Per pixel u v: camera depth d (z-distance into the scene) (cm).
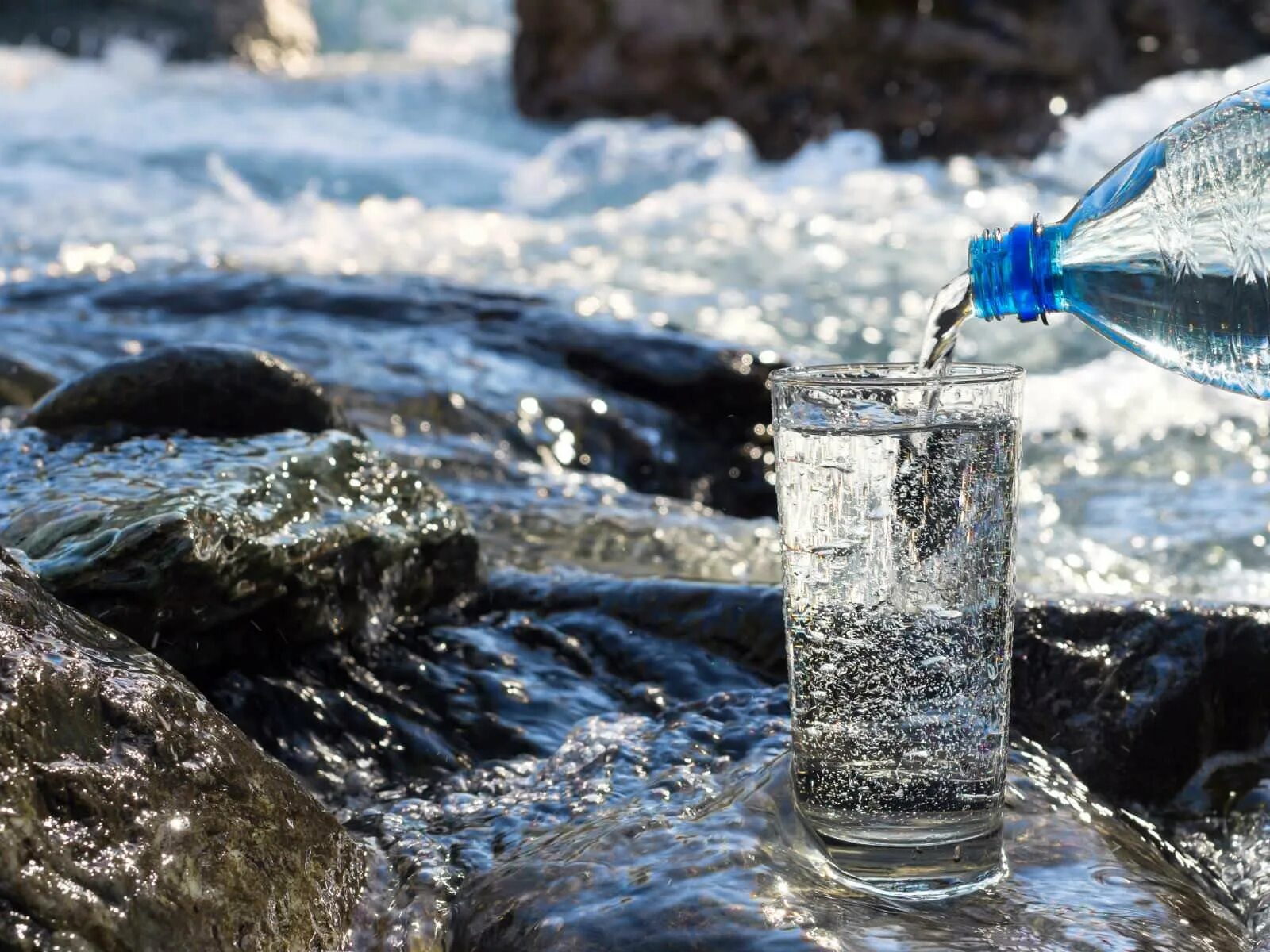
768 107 371
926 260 250
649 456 143
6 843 64
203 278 181
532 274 233
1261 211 78
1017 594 89
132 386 95
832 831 70
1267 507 143
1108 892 70
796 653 70
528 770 82
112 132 366
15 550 81
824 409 68
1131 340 78
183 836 68
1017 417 69
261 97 435
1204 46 372
